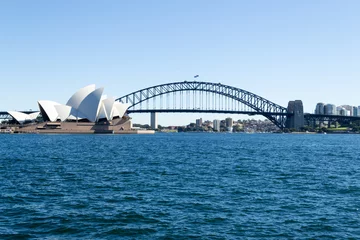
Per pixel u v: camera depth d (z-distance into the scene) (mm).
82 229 22812
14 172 45781
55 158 64812
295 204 29109
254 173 46500
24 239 21188
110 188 34969
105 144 112750
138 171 47188
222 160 63875
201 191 33719
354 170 51125
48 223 23844
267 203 29359
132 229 22828
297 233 22453
